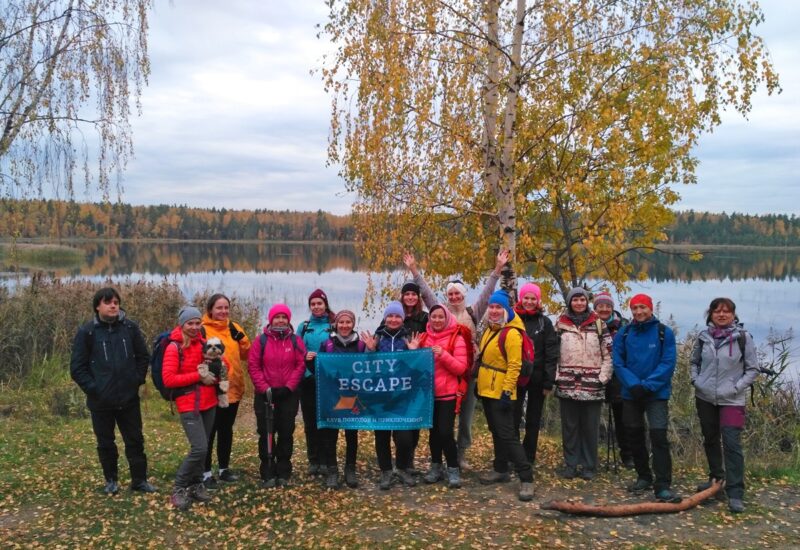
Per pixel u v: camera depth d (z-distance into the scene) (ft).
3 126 38.17
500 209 29.45
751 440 27.32
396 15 27.89
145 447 27.27
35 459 24.76
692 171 36.32
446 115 28.09
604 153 32.65
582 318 22.90
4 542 17.52
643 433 21.35
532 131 31.81
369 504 20.21
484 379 21.25
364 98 28.91
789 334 42.42
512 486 21.90
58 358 39.68
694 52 29.89
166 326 49.21
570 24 28.94
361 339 22.30
